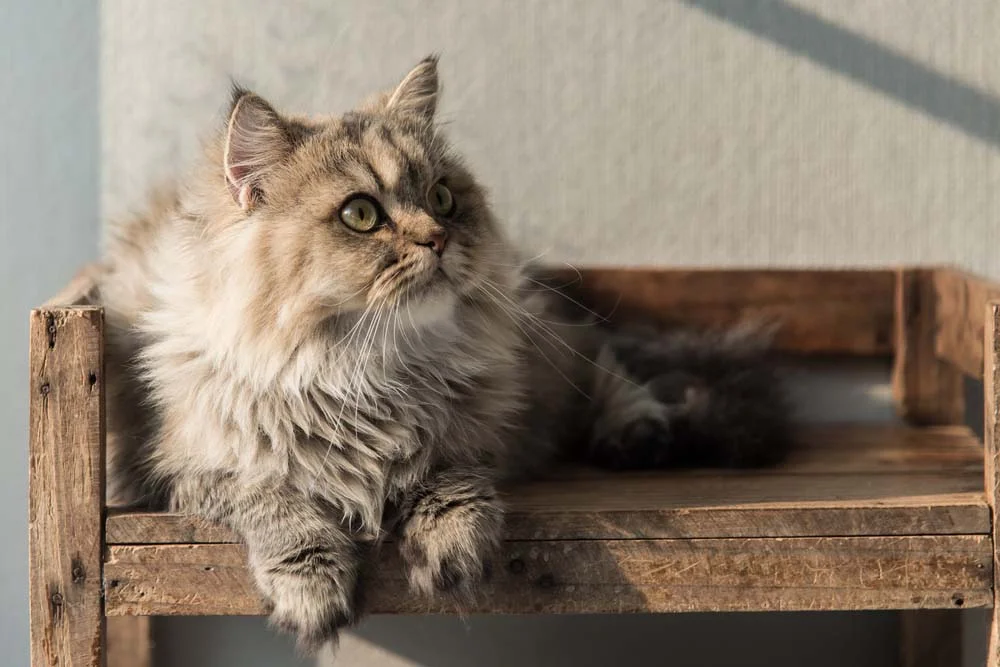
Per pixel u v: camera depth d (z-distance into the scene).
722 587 1.13
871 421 1.44
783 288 1.42
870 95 1.42
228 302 1.11
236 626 1.42
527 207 1.43
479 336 1.17
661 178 1.43
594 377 1.32
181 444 1.12
